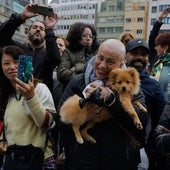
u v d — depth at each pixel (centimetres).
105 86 292
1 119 340
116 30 8831
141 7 8294
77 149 295
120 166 288
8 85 340
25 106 317
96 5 9212
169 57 477
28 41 495
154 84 392
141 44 384
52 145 335
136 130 291
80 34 476
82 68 454
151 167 389
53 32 444
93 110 287
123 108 275
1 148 331
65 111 294
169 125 307
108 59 292
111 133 290
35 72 453
